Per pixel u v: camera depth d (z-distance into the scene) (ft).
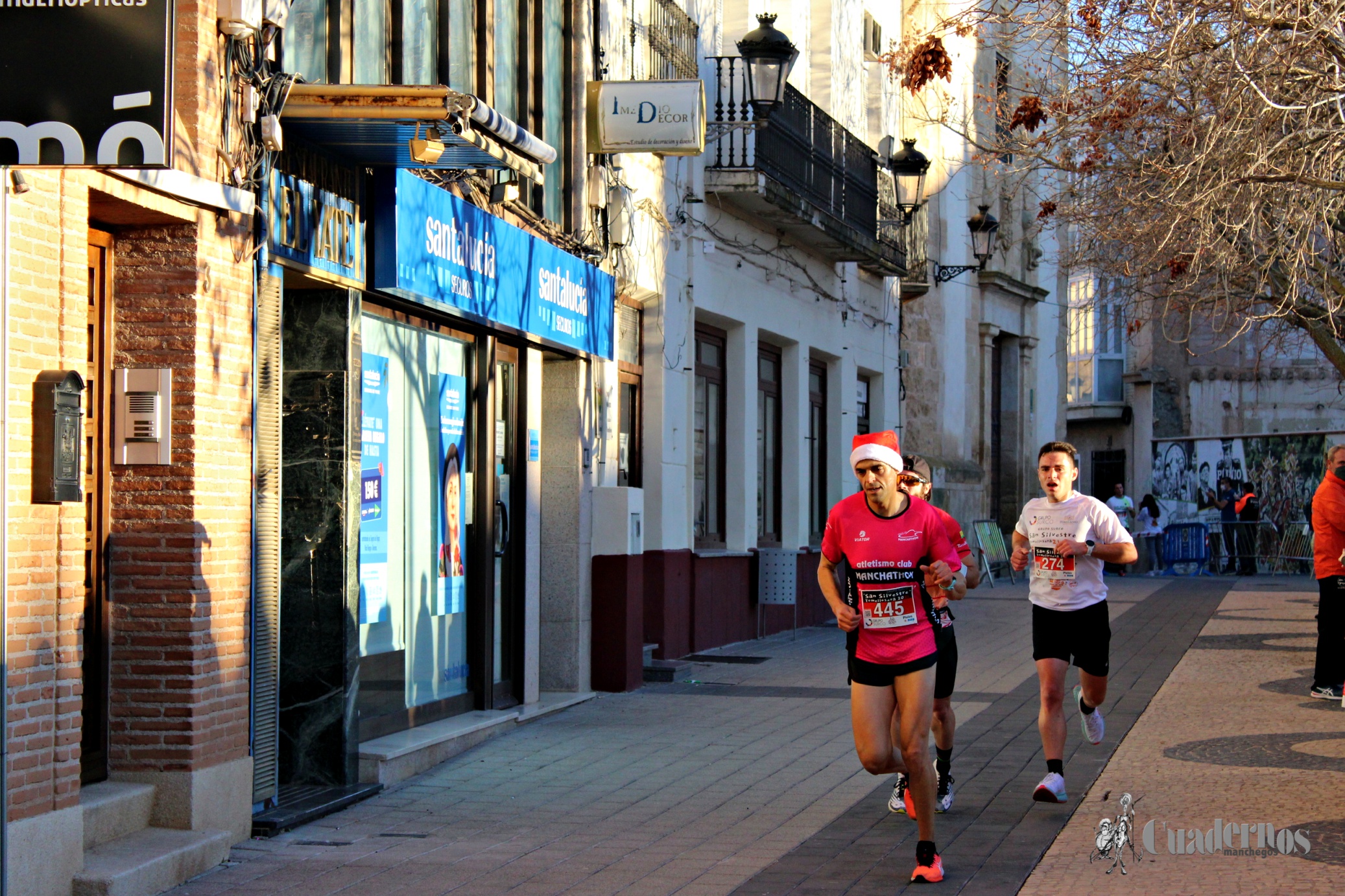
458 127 28.32
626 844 26.84
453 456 40.19
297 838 27.68
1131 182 49.26
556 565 47.29
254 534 28.17
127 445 25.99
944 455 99.66
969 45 97.40
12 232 21.91
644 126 46.24
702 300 58.44
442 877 24.53
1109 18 42.65
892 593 24.07
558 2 46.32
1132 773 32.09
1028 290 114.11
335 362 31.71
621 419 52.90
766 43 56.65
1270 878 23.00
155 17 20.27
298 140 29.89
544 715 42.80
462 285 36.78
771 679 51.44
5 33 20.45
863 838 26.89
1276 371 141.59
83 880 22.54
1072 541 29.55
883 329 86.17
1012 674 51.13
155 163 20.29
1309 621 68.54
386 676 35.88
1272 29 37.32
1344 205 41.16
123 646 26.09
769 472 69.41
